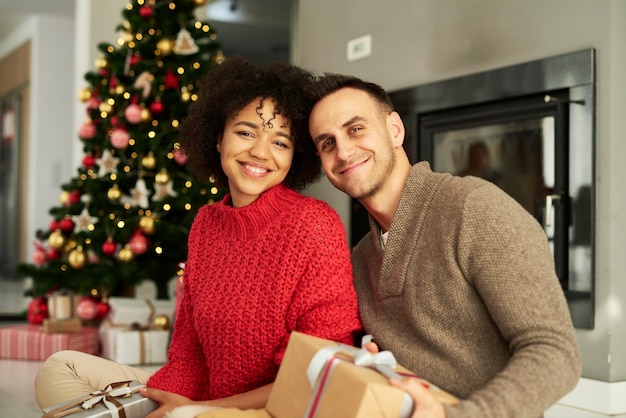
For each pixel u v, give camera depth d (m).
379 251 1.46
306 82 1.56
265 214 1.49
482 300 1.25
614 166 2.64
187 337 1.64
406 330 1.37
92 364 1.70
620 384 2.62
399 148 1.47
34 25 7.64
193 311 1.61
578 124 2.74
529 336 1.13
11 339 3.61
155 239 4.12
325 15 4.22
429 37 3.48
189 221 4.00
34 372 3.21
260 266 1.44
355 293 1.44
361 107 1.41
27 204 7.85
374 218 1.48
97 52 5.22
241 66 1.58
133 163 4.27
